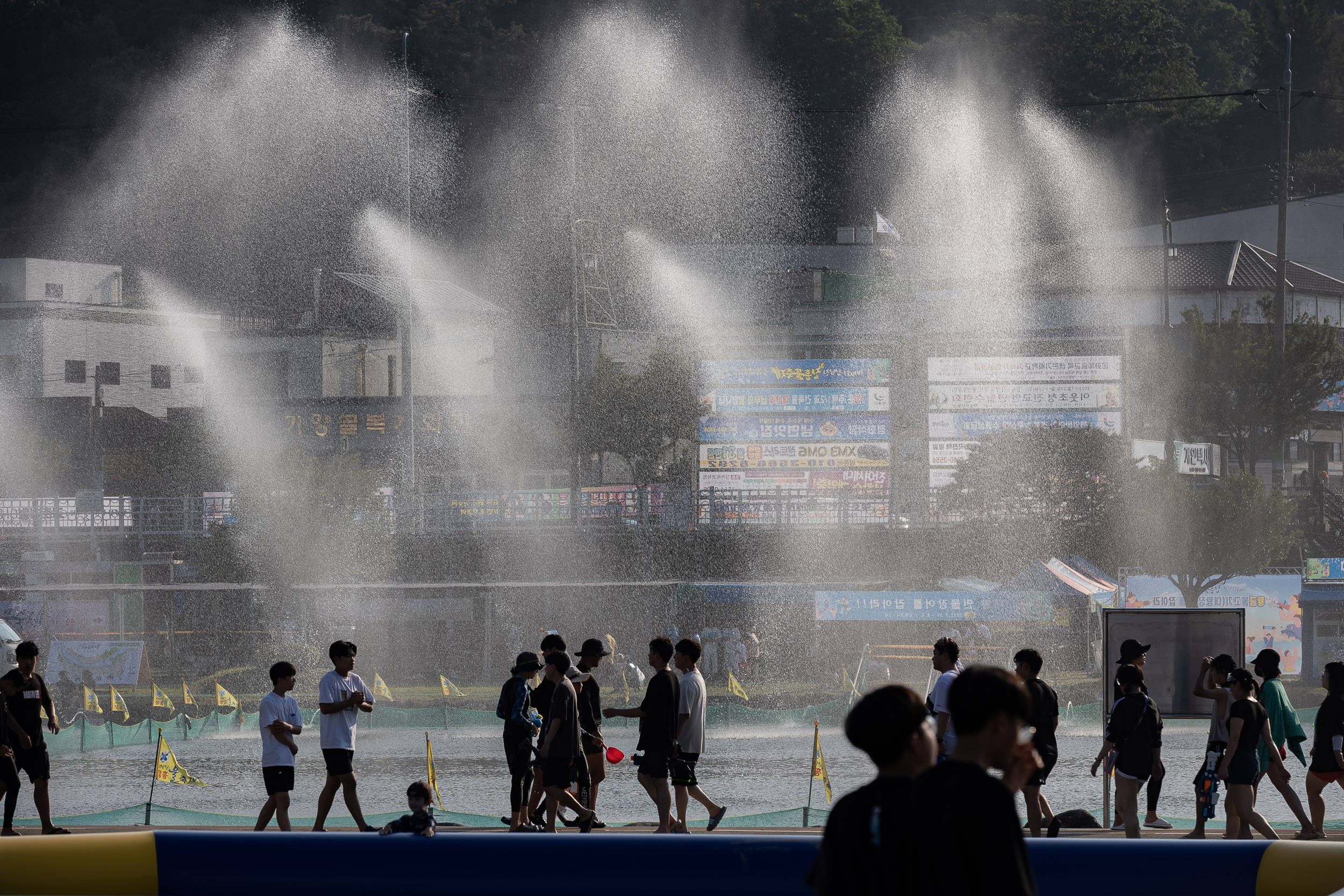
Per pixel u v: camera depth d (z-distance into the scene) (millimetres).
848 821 9914
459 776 48219
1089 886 20609
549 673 28906
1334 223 133625
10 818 29266
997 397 93062
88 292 170625
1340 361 99875
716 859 20953
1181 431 102062
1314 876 20094
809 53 184125
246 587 90062
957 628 81938
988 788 9562
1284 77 102562
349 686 28031
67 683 78562
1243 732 26672
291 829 31312
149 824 32125
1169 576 82562
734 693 73938
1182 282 119062
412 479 104250
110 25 197250
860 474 91000
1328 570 81688
